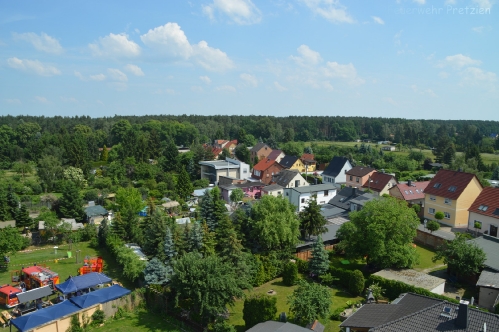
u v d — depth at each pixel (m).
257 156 119.88
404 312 22.84
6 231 41.59
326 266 38.09
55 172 84.62
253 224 42.25
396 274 35.59
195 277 28.73
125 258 38.19
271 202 43.12
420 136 172.00
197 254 31.94
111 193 77.62
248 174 94.25
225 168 90.19
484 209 48.50
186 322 29.77
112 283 36.12
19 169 91.50
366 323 22.44
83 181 85.31
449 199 53.88
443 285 34.00
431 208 56.84
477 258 34.25
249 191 78.12
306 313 27.23
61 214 61.03
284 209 43.44
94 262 40.81
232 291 28.45
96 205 65.25
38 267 37.62
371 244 37.97
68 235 49.84
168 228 39.25
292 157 105.88
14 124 172.62
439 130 195.88
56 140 120.75
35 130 142.75
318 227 44.72
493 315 19.41
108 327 29.39
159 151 121.50
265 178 89.44
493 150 138.12
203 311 28.23
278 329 23.02
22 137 136.38
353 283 34.78
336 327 28.64
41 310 28.34
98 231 50.09
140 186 86.31
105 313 30.69
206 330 28.08
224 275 29.05
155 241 39.84
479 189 54.25
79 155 95.69
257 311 28.38
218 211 49.75
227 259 35.81
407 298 24.98
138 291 32.72
